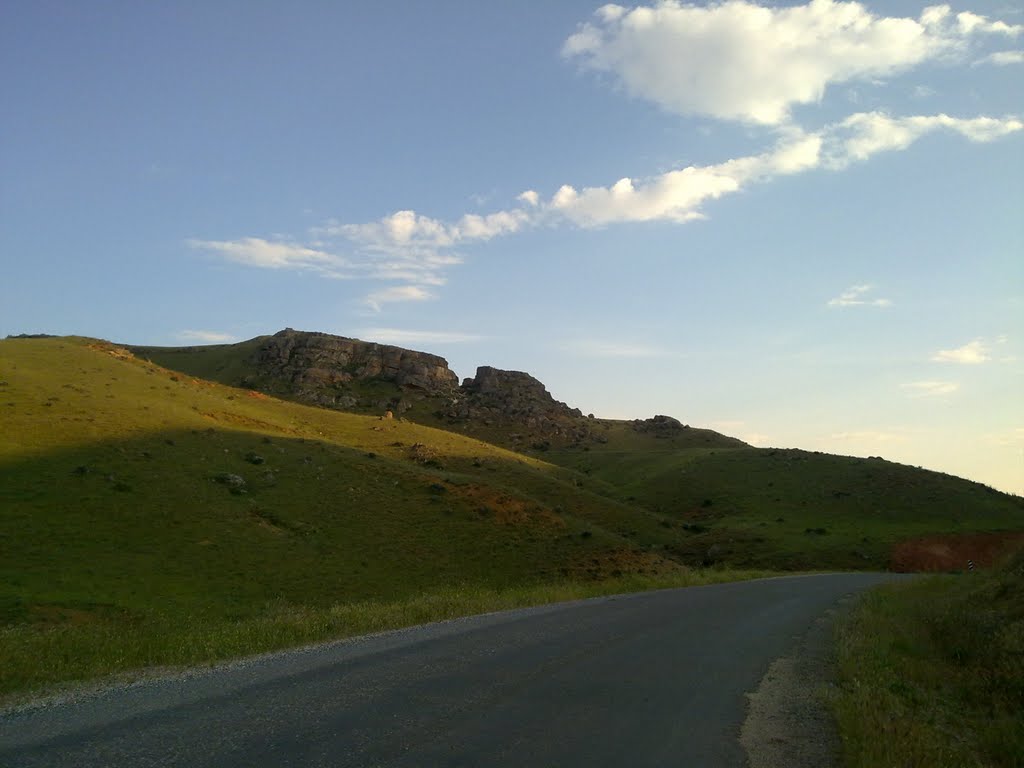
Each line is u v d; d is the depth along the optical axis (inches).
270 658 414.3
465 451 3567.9
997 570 886.4
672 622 653.9
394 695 324.5
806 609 839.7
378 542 1973.4
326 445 2765.7
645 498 3988.7
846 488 3730.3
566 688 357.4
